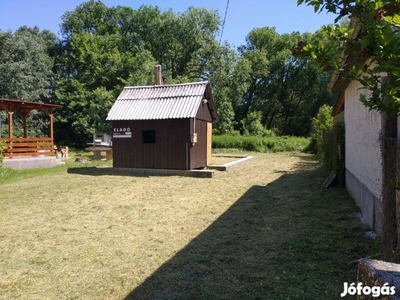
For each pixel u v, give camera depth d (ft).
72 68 101.91
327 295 8.79
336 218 16.21
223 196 22.90
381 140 9.53
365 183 15.99
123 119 35.42
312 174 33.22
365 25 5.41
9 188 26.63
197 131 35.37
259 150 71.82
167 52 108.99
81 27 110.01
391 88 5.34
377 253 10.57
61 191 25.16
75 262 11.62
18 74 81.00
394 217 9.18
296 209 18.39
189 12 107.34
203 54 104.32
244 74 103.60
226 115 97.30
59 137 96.48
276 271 10.42
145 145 35.22
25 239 14.11
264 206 19.51
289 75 122.72
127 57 95.25
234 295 8.98
